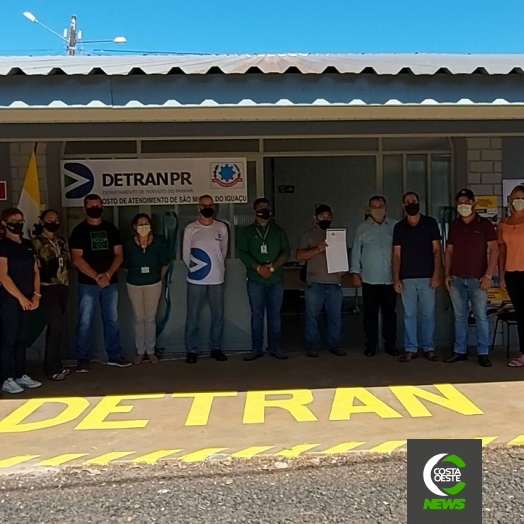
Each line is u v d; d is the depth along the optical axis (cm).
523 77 553
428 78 546
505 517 366
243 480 423
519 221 714
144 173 794
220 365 745
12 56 592
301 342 891
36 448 488
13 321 638
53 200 780
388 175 817
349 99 541
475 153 806
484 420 532
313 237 770
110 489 413
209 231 759
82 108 532
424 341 751
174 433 515
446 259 740
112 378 696
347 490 404
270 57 620
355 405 579
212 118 620
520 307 713
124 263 780
